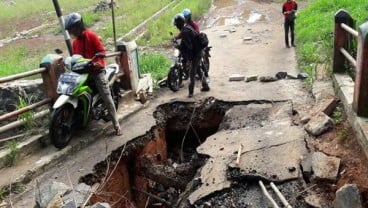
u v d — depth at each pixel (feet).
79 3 91.15
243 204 16.58
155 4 83.82
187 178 22.02
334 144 19.42
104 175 20.40
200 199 17.03
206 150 21.15
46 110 23.34
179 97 29.35
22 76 20.47
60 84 20.95
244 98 27.73
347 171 17.04
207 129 28.35
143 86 29.68
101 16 75.00
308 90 27.66
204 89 30.09
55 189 16.52
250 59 40.75
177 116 28.17
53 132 20.34
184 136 27.89
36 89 25.68
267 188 17.17
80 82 21.07
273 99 26.94
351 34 23.48
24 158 20.59
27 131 22.04
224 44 50.14
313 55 35.55
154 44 51.19
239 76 32.78
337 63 25.90
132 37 55.42
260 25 62.75
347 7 48.83
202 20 72.69
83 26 22.65
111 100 22.91
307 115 22.89
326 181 16.83
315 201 15.90
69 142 22.06
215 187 17.60
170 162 27.86
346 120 21.22
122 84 28.66
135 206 23.27
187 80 33.35
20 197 17.81
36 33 65.31
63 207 15.05
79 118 22.36
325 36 38.47
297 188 16.89
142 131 23.95
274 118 24.07
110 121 25.08
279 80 31.14
